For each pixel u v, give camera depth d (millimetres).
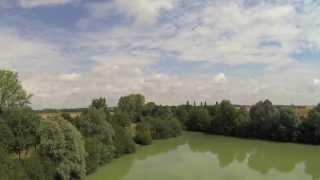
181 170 77188
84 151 64688
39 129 63969
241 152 103812
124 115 121688
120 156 94250
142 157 93688
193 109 170875
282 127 127312
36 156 57562
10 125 63719
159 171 75812
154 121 135250
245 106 153875
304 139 124188
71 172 61719
